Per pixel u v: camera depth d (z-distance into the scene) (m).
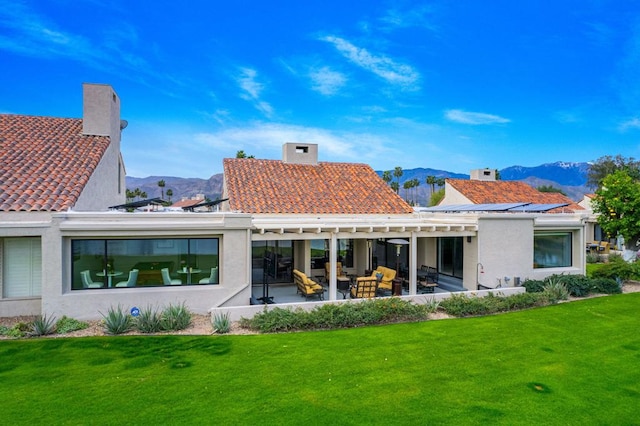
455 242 25.84
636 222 31.08
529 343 13.98
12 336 14.07
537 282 22.03
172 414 8.89
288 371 11.34
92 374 11.03
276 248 24.91
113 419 8.66
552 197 46.12
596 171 87.88
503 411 9.23
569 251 25.36
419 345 13.66
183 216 17.42
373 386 10.45
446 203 46.09
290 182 27.88
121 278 16.83
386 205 26.80
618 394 10.17
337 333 14.92
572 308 19.05
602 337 14.73
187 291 17.17
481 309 17.97
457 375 11.21
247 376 10.96
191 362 11.93
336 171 30.91
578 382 10.86
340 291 21.52
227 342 13.74
